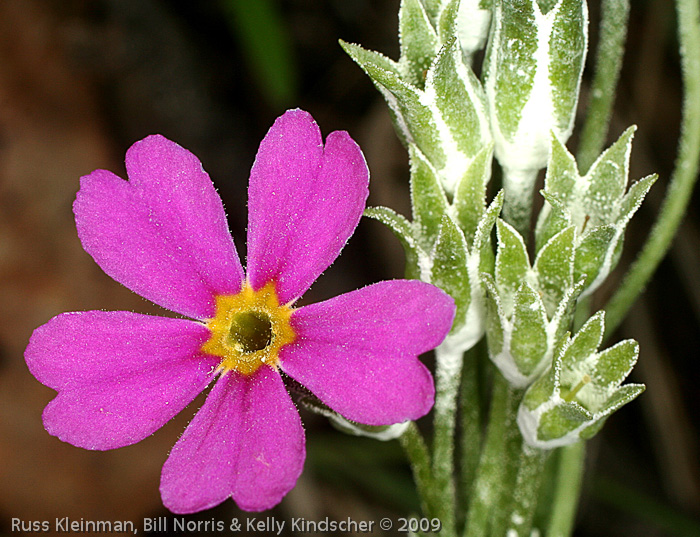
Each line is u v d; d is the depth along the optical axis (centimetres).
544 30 12
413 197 12
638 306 16
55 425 12
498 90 12
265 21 16
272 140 12
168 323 12
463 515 13
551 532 13
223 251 12
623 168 12
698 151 13
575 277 12
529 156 12
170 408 12
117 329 12
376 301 12
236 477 12
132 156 12
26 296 16
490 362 13
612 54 13
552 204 12
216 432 12
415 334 12
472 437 13
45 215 16
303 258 12
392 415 11
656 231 13
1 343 16
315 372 12
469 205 12
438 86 12
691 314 16
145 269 12
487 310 12
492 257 12
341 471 16
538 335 12
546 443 12
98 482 16
